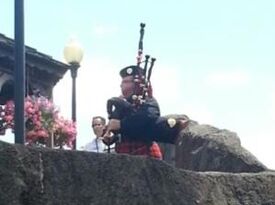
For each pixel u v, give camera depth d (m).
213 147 10.70
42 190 4.49
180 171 5.27
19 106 7.25
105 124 7.25
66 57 12.38
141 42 6.95
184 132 11.10
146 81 6.75
